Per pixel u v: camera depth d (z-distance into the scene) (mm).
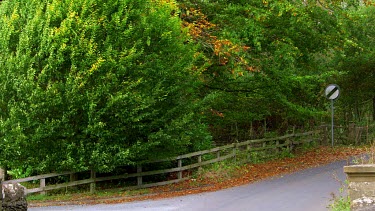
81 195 15492
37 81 14828
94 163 15305
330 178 16641
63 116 14758
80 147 15180
